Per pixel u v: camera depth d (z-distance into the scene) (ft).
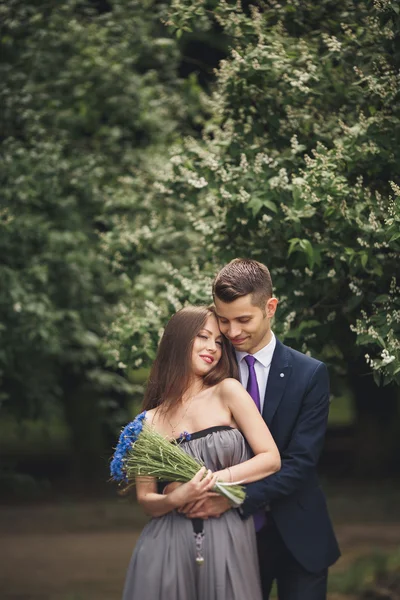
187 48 34.06
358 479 60.39
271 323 18.89
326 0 20.07
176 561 14.56
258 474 14.74
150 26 30.68
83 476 59.88
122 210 26.71
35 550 40.88
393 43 18.31
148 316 21.12
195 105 30.83
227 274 15.20
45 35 28.81
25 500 56.08
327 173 17.43
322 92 19.80
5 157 27.58
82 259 29.37
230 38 20.81
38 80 29.86
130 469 14.87
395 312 17.20
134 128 31.42
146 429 14.94
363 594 29.37
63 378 53.78
